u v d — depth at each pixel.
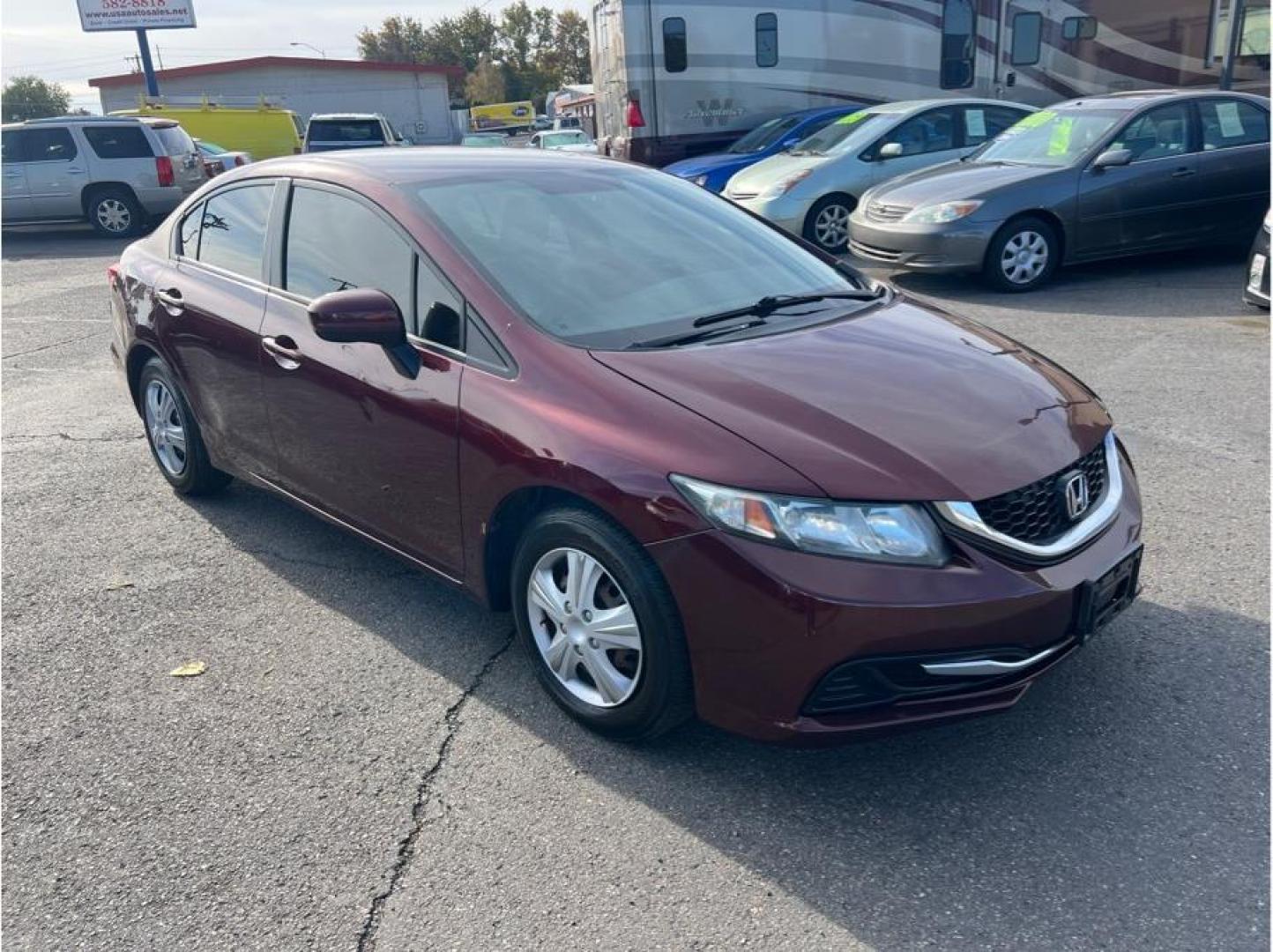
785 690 2.56
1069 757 2.89
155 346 4.70
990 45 14.29
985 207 8.63
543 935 2.35
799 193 10.83
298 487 4.04
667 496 2.64
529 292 3.28
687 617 2.66
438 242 3.39
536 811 2.76
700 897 2.45
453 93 85.38
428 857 2.61
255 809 2.81
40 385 7.27
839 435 2.68
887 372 3.03
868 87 14.16
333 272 3.77
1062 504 2.76
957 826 2.64
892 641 2.49
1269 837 2.56
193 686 3.42
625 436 2.77
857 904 2.41
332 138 24.59
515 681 3.39
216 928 2.41
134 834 2.73
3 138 16.23
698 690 2.71
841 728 2.56
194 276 4.50
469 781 2.89
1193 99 9.13
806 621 2.50
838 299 3.70
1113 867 2.48
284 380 3.88
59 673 3.52
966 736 3.00
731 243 3.93
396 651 3.60
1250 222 9.33
